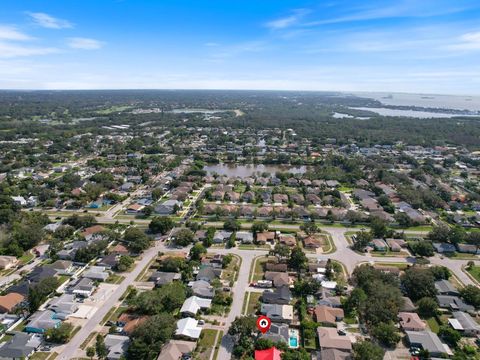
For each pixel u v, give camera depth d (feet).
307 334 344.69
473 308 395.75
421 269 444.96
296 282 442.91
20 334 339.36
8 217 595.88
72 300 395.75
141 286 434.71
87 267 479.00
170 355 312.71
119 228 601.62
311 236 568.41
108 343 330.54
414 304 407.03
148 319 343.05
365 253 532.32
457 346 341.82
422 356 325.83
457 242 554.46
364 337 350.84
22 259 496.23
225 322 370.12
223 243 558.56
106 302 400.26
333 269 467.52
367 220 646.33
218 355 325.01
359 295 389.80
